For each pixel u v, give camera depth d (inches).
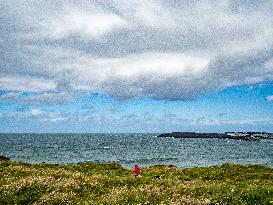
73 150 6614.2
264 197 797.9
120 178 1121.4
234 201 773.3
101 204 748.0
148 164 3843.5
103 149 7116.1
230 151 7037.4
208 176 1493.6
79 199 821.2
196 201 755.4
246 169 1721.2
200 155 5531.5
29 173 1166.3
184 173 1572.3
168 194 846.5
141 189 879.1
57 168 1696.6
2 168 1267.2
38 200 788.0
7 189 853.2
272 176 1489.9
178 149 7470.5
